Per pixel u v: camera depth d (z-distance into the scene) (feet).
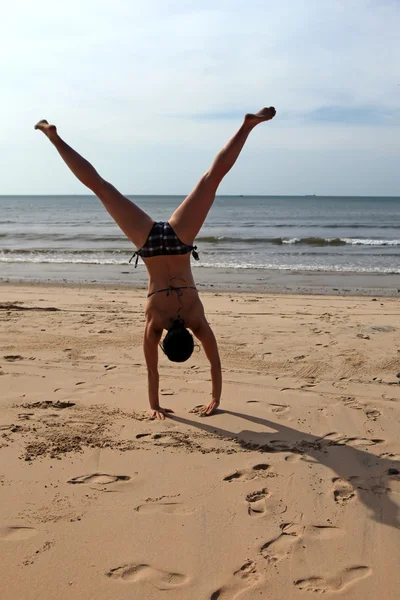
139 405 16.25
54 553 9.37
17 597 8.36
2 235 99.19
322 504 10.99
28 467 12.32
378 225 138.31
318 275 51.37
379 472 12.27
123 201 14.66
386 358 20.94
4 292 39.86
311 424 14.89
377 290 42.86
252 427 14.69
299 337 24.48
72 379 18.54
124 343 23.30
